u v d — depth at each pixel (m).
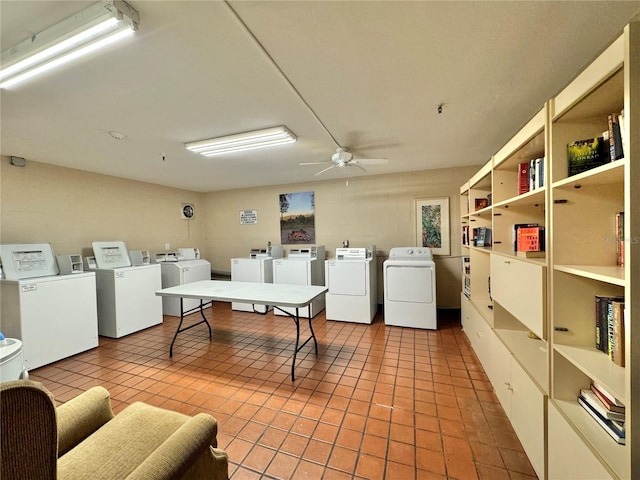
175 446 0.97
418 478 1.48
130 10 1.11
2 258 2.89
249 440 1.77
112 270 3.59
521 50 1.45
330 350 3.12
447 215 4.38
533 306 1.47
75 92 1.77
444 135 2.73
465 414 1.97
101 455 1.11
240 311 4.91
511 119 2.35
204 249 6.11
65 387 2.43
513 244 2.14
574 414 1.21
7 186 3.16
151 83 1.69
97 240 4.06
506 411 1.89
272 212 5.51
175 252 5.12
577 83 1.12
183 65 1.52
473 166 4.23
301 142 2.89
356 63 1.54
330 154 3.35
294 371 2.62
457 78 1.72
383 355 2.96
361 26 1.26
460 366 2.68
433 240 4.47
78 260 3.40
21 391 0.61
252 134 2.50
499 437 1.75
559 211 1.30
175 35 1.28
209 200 6.02
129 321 3.74
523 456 1.60
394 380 2.45
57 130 2.41
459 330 3.69
